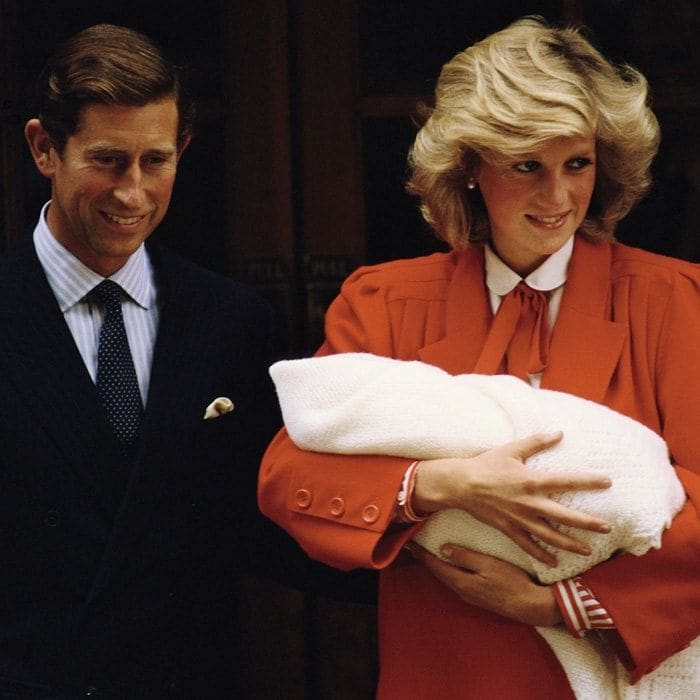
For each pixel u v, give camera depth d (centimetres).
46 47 1164
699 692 760
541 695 775
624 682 766
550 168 775
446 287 855
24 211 1164
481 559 759
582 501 726
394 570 823
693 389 786
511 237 803
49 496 859
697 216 1135
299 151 1164
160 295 924
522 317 825
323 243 1165
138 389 902
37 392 865
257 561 971
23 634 860
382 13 1154
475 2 1152
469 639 789
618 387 799
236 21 1156
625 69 835
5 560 863
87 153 837
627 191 828
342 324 867
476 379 784
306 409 799
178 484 898
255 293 957
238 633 1188
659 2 1119
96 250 867
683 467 782
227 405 909
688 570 745
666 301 809
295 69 1159
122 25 1173
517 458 735
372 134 1162
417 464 765
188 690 912
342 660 1178
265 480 824
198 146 1177
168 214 1186
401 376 781
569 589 745
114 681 876
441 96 814
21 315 878
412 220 1167
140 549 880
